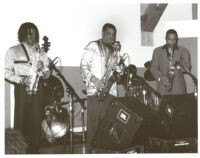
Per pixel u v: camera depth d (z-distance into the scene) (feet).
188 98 10.64
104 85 11.05
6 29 12.50
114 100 8.74
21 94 10.76
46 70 11.21
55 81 13.21
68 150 11.53
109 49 11.33
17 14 12.87
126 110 8.45
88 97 11.09
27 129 10.85
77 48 14.57
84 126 14.92
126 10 15.29
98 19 14.84
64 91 14.42
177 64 12.96
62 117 12.91
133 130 8.34
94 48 11.23
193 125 10.36
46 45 11.46
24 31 11.13
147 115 8.47
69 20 14.34
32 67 10.98
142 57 15.76
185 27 15.69
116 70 11.08
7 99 11.92
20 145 3.97
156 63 13.12
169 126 10.11
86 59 11.19
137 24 15.55
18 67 10.91
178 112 10.11
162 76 12.97
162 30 15.96
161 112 10.43
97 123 10.99
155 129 9.86
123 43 15.39
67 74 14.52
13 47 11.00
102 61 11.21
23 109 10.78
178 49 13.06
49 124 12.66
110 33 11.15
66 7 14.21
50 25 13.96
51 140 12.64
